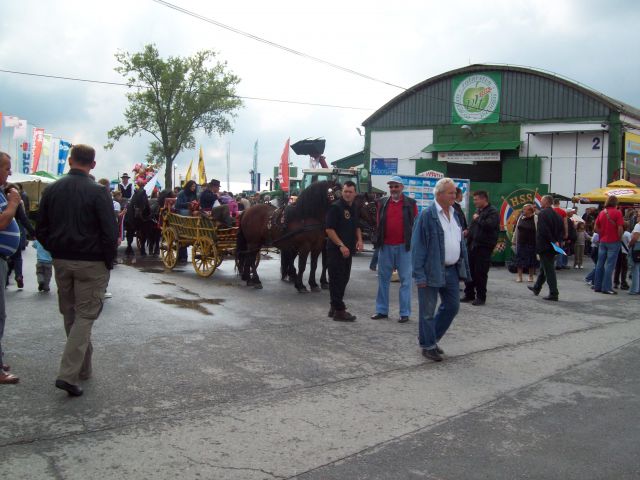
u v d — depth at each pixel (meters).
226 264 15.26
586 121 29.75
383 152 36.81
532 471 3.99
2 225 5.26
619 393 5.77
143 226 16.25
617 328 8.89
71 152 5.23
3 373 5.43
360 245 10.72
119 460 3.94
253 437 4.41
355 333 7.93
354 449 4.27
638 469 4.07
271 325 8.20
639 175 31.44
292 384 5.70
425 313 6.72
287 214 10.85
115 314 8.50
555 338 8.09
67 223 5.02
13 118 29.44
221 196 18.28
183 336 7.38
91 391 5.26
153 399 5.13
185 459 4.00
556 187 30.81
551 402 5.46
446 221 6.67
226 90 48.12
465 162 33.66
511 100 32.09
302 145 28.64
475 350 7.29
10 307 8.77
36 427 4.42
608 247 12.37
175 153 48.34
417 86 35.16
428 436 4.55
